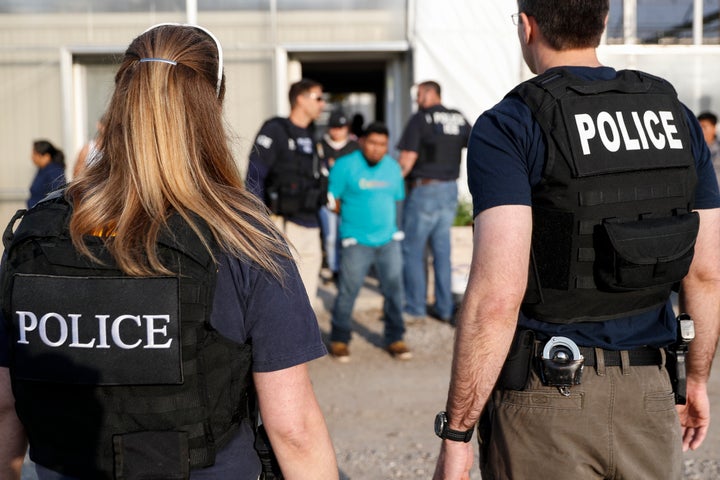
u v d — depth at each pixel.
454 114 6.67
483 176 1.85
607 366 1.88
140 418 1.42
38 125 8.39
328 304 7.53
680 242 1.89
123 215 1.44
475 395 1.85
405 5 8.20
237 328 1.45
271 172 5.31
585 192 1.85
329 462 1.54
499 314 1.79
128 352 1.40
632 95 1.96
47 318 1.42
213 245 1.44
